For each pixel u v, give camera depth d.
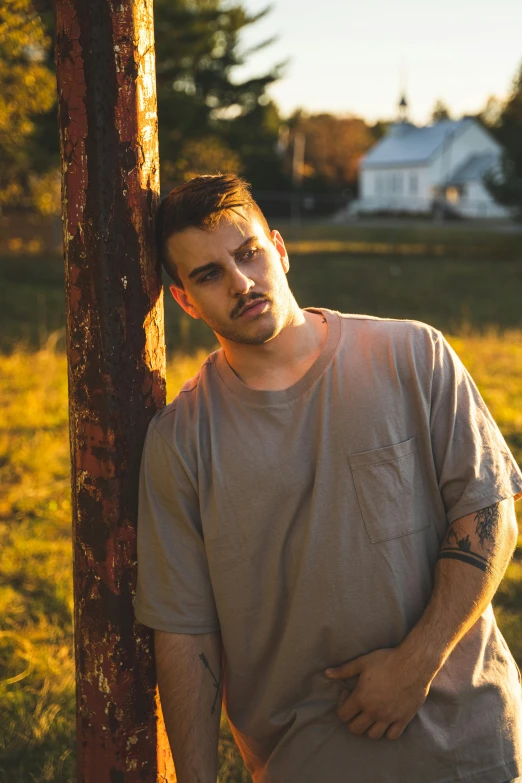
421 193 56.91
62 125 1.43
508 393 7.02
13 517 4.54
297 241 33.25
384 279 20.50
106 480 1.53
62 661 3.10
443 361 1.46
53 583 3.74
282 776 1.52
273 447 1.44
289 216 47.72
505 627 3.27
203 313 1.46
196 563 1.53
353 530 1.43
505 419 6.11
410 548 1.44
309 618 1.45
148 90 1.46
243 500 1.46
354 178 68.12
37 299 14.35
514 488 1.46
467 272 22.17
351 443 1.42
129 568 1.58
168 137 21.38
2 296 14.37
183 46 22.30
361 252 28.59
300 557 1.45
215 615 1.56
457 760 1.42
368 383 1.43
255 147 31.41
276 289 1.43
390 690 1.40
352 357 1.45
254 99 29.64
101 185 1.43
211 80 27.64
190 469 1.48
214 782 1.58
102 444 1.52
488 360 8.46
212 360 1.54
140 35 1.42
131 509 1.56
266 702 1.53
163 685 1.56
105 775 1.65
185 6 22.80
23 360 8.25
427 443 1.44
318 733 1.49
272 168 47.09
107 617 1.59
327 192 54.28
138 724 1.64
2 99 6.89
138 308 1.50
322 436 1.43
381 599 1.43
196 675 1.55
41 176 10.50
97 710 1.63
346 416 1.42
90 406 1.52
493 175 27.83
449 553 1.42
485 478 1.42
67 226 1.47
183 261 1.44
